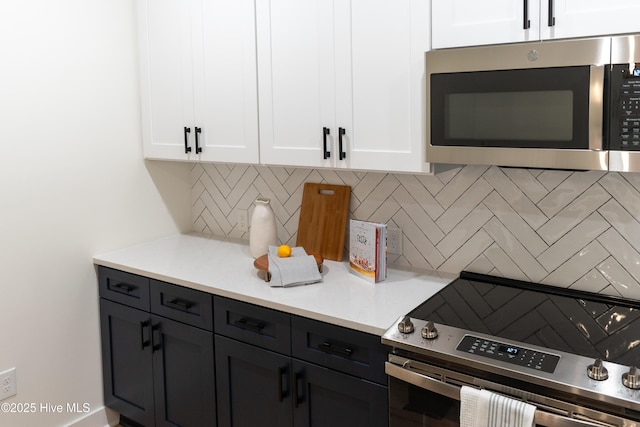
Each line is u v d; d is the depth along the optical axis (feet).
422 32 6.54
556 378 5.02
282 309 7.06
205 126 8.91
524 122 5.83
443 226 7.98
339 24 7.22
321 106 7.55
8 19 8.04
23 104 8.29
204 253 9.47
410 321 6.11
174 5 8.97
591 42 5.34
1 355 8.36
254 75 8.18
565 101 5.55
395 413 6.15
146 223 10.16
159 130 9.57
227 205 10.41
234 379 7.88
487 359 5.43
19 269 8.46
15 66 8.16
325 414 7.00
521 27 5.89
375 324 6.33
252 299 7.34
